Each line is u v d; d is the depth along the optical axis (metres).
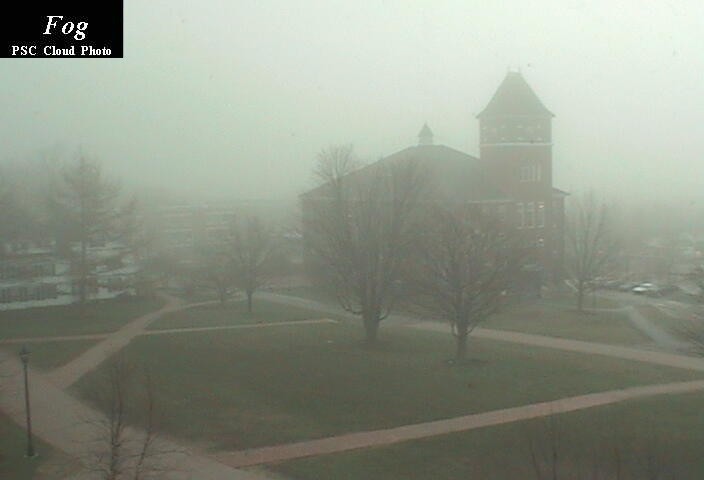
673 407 29.75
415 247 49.59
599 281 75.19
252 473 23.62
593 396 31.95
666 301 66.75
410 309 53.22
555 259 77.56
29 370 38.72
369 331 45.78
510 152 74.69
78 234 61.66
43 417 30.08
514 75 76.38
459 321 40.12
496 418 29.09
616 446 22.31
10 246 69.88
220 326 54.00
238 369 38.94
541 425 27.02
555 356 41.12
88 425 28.84
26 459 25.11
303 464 24.41
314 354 42.75
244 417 30.12
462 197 68.12
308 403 32.25
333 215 56.22
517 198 74.06
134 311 63.16
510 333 49.72
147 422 28.92
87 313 61.12
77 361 40.94
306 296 72.94
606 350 42.94
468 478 22.69
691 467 22.33
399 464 24.23
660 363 38.84
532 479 21.48
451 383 35.16
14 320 57.16
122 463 23.92
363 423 29.16
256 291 77.00
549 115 76.19
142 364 40.19
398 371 38.06
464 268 42.16
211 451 25.91
